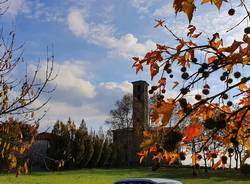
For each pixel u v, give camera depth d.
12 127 5.25
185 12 2.01
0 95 5.20
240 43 2.28
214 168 2.56
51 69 5.53
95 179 35.06
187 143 2.34
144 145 2.23
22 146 5.28
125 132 63.25
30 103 5.34
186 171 42.88
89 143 55.94
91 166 58.72
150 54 2.71
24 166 5.42
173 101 2.33
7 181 29.59
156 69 2.69
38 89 5.44
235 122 2.66
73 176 38.44
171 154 2.31
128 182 12.38
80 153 52.75
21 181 30.22
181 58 2.68
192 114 2.45
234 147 2.53
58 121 49.25
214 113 2.47
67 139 48.84
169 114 2.24
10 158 5.17
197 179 31.77
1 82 5.25
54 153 47.00
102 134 61.59
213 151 2.56
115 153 62.56
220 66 2.35
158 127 2.26
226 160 2.53
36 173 40.78
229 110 2.64
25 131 5.39
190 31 2.71
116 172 46.47
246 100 2.73
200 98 2.46
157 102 2.34
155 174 40.59
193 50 2.66
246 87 2.70
